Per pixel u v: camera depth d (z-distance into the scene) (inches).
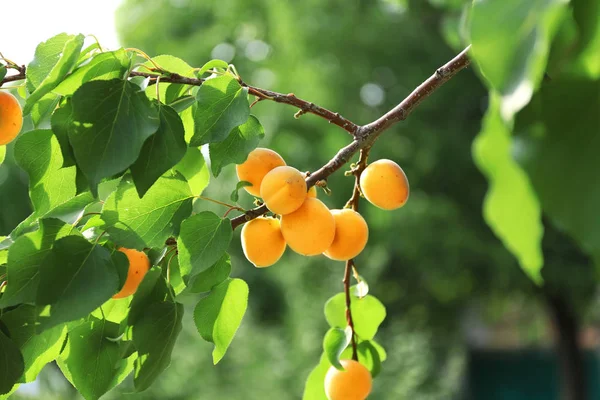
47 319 38.5
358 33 203.8
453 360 205.3
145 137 38.7
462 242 193.3
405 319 219.6
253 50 253.8
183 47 258.7
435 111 206.7
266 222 42.6
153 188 41.3
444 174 205.3
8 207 235.1
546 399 314.0
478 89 201.3
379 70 209.5
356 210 46.4
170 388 164.7
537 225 27.3
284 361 173.0
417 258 202.1
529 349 321.4
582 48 22.8
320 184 44.4
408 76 204.2
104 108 38.9
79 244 39.4
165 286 41.7
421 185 204.8
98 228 40.9
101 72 40.6
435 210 191.2
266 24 243.8
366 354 49.2
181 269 40.8
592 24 22.5
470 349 324.2
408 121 201.9
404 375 171.3
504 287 226.1
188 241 40.9
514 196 27.7
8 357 40.7
